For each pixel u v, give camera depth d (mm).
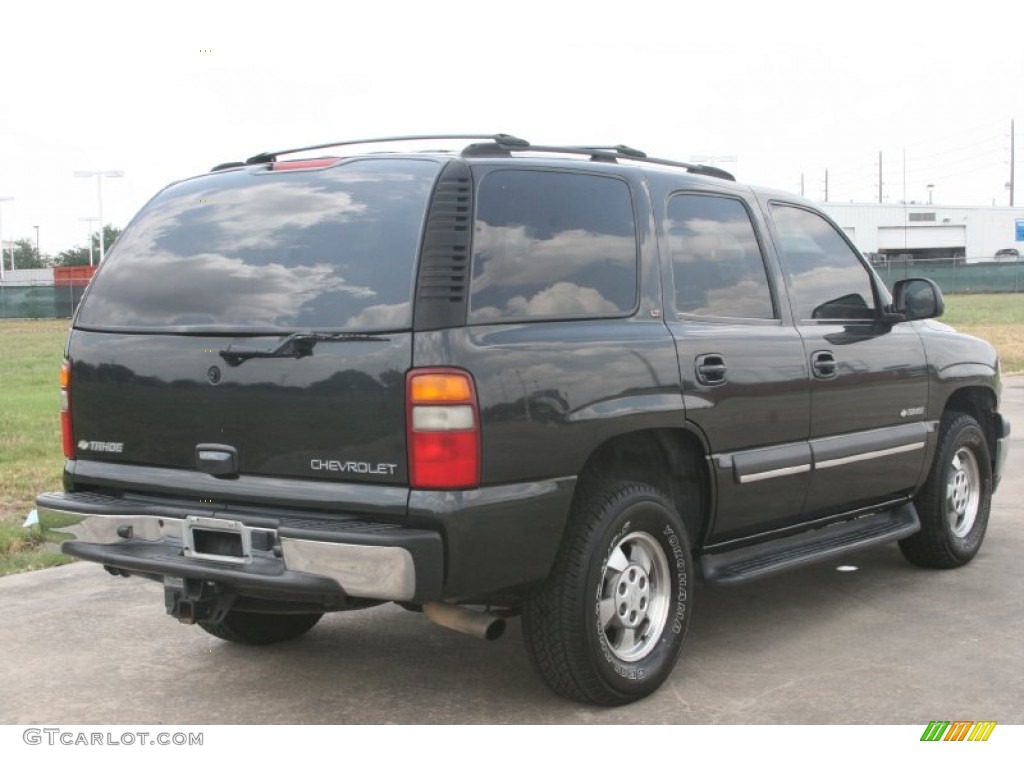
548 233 4113
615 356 4137
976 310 36094
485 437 3660
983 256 72562
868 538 5562
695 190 4844
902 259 56375
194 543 3947
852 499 5500
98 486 4324
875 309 5703
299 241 3955
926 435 5887
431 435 3584
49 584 6129
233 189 4250
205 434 3977
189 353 4004
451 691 4484
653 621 4395
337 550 3580
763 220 5180
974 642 5047
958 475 6355
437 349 3619
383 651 5020
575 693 4168
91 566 6504
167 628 5375
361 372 3666
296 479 3807
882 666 4723
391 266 3742
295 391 3771
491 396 3688
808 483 5109
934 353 5980
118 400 4207
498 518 3697
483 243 3861
